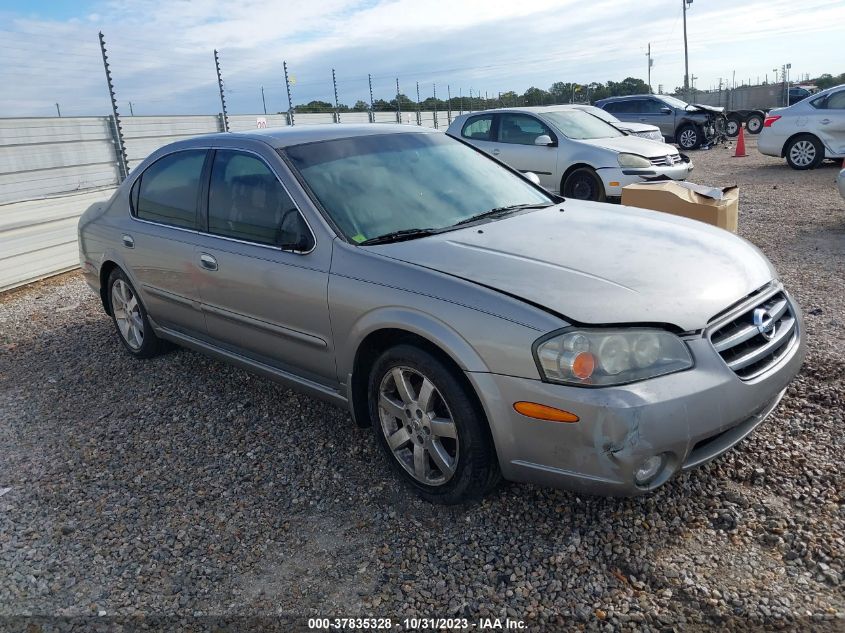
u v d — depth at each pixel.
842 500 2.80
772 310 2.95
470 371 2.68
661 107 20.80
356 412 3.33
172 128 11.24
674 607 2.36
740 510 2.81
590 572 2.57
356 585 2.62
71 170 9.05
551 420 2.52
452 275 2.87
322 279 3.24
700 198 5.80
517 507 2.99
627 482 2.45
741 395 2.62
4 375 5.13
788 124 13.77
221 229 3.91
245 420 4.05
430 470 3.06
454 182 3.93
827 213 8.91
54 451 3.87
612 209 3.89
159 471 3.56
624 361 2.48
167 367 4.97
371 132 4.13
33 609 2.62
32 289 7.90
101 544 2.98
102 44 9.59
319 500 3.19
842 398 3.60
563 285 2.71
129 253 4.65
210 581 2.70
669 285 2.73
